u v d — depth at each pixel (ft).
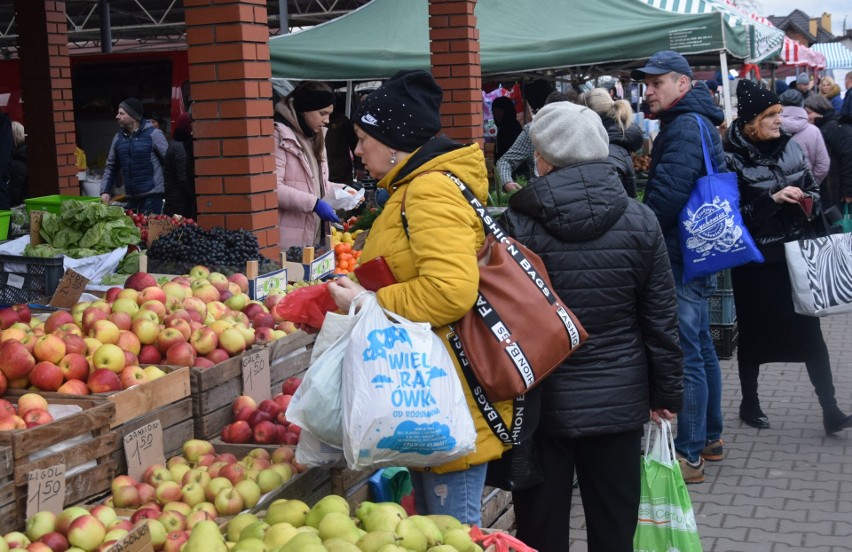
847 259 20.17
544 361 10.37
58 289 17.35
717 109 19.15
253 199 20.99
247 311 16.48
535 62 34.12
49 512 10.60
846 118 38.42
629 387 12.10
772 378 27.63
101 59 55.72
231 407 14.16
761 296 21.83
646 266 12.10
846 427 21.76
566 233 11.72
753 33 36.01
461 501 10.78
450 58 32.71
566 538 12.47
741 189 20.63
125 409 12.17
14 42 72.84
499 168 28.96
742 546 16.52
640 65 43.47
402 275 10.36
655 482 13.58
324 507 10.15
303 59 33.60
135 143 40.19
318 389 10.11
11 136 31.19
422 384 9.78
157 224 20.85
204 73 20.89
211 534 9.73
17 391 12.39
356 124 10.74
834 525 17.26
